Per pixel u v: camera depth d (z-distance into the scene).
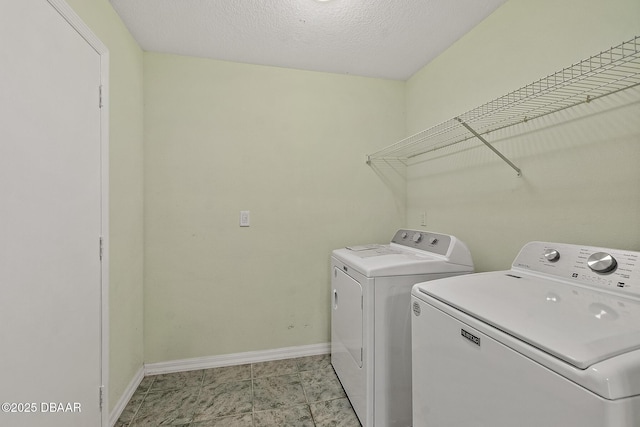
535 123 1.33
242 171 2.11
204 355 2.06
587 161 1.13
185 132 2.01
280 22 1.66
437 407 0.95
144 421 1.54
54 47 1.04
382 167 2.39
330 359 2.19
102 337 1.38
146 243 1.96
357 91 2.33
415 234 1.92
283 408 1.65
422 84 2.20
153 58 1.96
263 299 2.16
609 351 0.56
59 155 1.07
